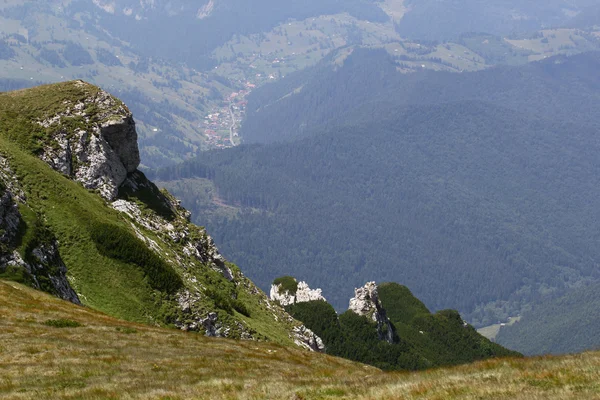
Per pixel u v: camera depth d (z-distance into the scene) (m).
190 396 40.00
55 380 44.25
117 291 86.69
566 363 42.31
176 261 106.62
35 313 63.66
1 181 80.12
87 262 87.94
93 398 39.12
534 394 35.38
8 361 49.19
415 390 38.34
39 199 92.50
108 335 61.50
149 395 39.84
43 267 76.88
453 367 46.91
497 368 43.72
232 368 54.72
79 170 109.25
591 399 33.78
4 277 70.00
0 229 73.44
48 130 109.69
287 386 42.38
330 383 43.41
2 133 105.06
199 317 91.19
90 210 96.81
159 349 59.72
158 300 89.56
